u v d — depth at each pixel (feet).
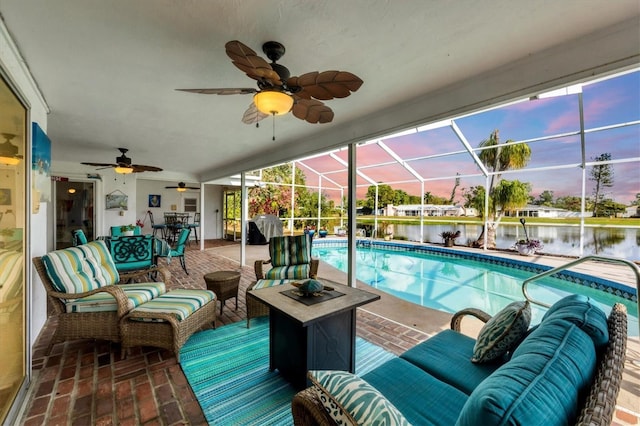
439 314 11.03
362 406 2.87
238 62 5.00
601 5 5.19
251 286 9.90
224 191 38.70
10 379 5.70
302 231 37.09
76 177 22.61
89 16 5.42
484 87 7.85
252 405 5.92
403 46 6.50
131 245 13.97
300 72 7.63
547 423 2.13
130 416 5.54
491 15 5.45
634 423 5.32
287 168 40.19
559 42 6.38
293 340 6.49
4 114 5.56
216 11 5.31
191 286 14.98
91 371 7.04
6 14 5.31
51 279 7.82
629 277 15.15
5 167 5.63
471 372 4.79
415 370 4.79
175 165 23.68
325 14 5.41
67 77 7.92
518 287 17.39
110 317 7.98
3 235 5.49
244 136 14.37
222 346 8.44
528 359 2.80
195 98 9.40
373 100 9.62
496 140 22.90
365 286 15.75
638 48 5.56
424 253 27.89
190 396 6.16
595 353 3.10
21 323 6.33
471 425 2.26
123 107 10.27
